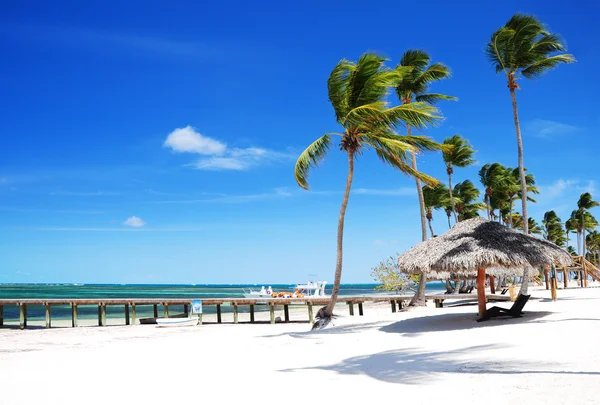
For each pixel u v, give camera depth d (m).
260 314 35.56
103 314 25.09
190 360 11.27
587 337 10.15
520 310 15.48
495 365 8.05
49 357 12.59
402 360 9.45
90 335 19.53
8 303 24.58
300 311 39.22
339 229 18.30
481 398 6.05
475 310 21.84
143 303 25.55
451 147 16.75
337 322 18.98
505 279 47.81
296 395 7.08
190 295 86.75
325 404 6.48
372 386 7.30
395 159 17.34
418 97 26.08
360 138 17.64
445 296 26.53
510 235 14.75
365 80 17.33
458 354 9.56
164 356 12.16
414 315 20.17
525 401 5.72
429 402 6.12
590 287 43.50
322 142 17.64
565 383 6.34
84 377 9.43
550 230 85.62
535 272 23.16
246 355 11.71
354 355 10.72
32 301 24.61
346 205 18.17
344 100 17.42
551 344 9.71
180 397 7.39
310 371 8.97
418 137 16.67
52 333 20.91
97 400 7.45
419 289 25.55
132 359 11.77
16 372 10.23
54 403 7.38
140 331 20.94
